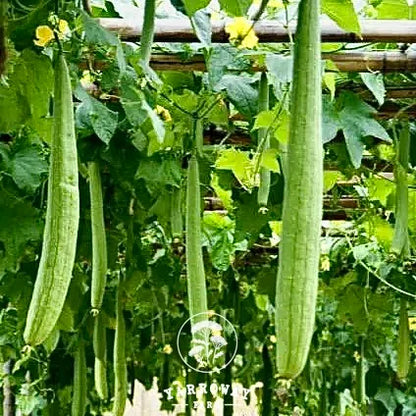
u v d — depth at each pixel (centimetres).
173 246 684
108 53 356
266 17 344
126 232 530
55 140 239
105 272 362
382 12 379
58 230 234
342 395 1102
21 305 528
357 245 628
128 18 360
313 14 206
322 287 746
